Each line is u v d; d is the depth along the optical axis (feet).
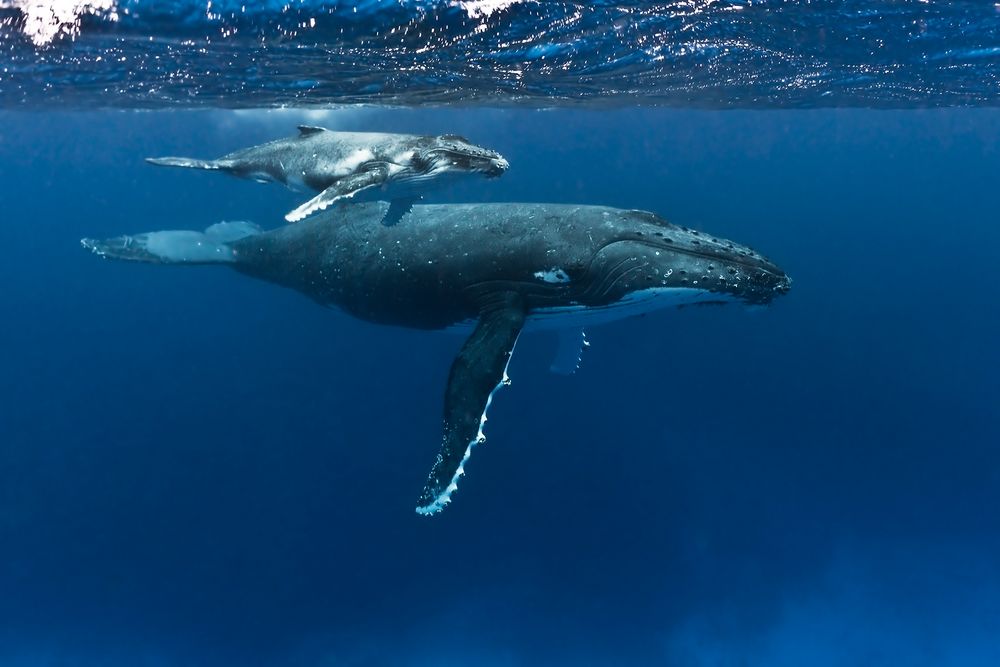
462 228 29.40
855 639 52.80
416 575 55.62
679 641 51.83
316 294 37.42
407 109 72.49
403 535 58.29
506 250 28.04
